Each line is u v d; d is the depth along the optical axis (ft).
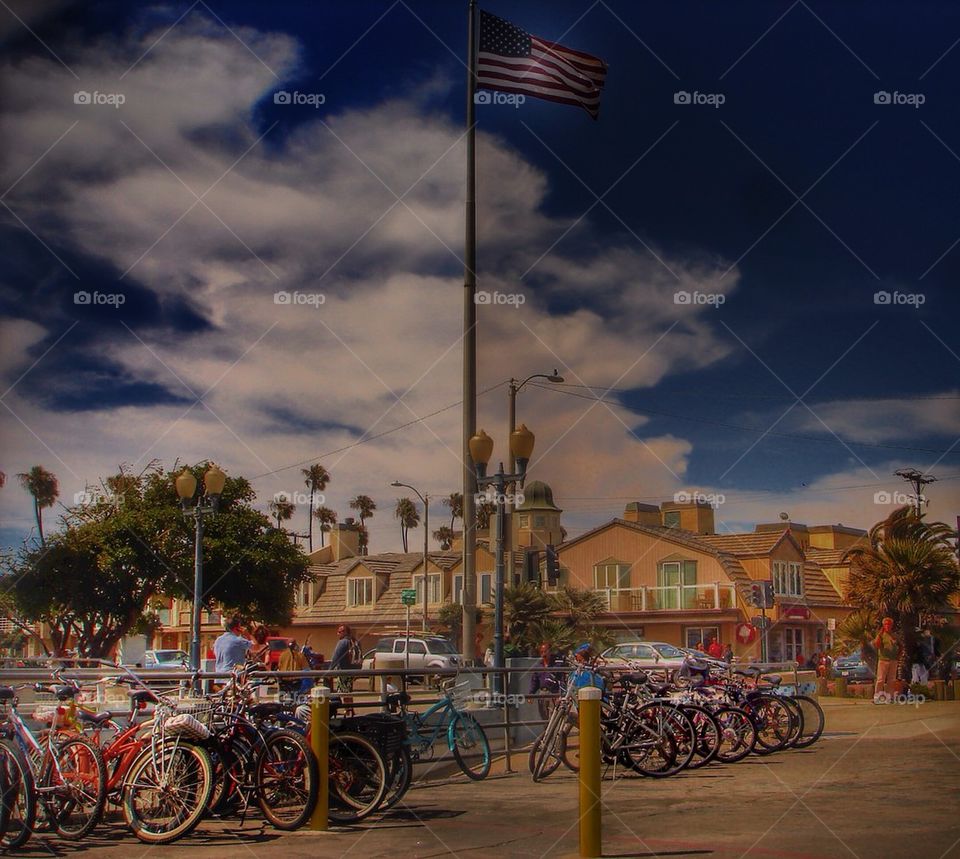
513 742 48.42
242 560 122.62
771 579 146.82
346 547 199.41
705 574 147.54
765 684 53.26
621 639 146.00
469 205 63.87
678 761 42.14
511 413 87.56
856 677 106.11
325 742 30.25
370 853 26.53
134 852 27.20
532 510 179.63
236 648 44.62
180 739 29.19
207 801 28.60
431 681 57.88
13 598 117.19
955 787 35.99
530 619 114.01
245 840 28.68
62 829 28.81
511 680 51.29
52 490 114.62
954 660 88.79
